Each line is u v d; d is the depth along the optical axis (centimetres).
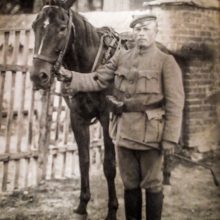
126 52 232
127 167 232
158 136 217
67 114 346
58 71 238
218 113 326
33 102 340
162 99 220
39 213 282
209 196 286
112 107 226
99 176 326
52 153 342
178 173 301
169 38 332
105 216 279
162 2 333
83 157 276
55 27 236
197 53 330
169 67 216
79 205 282
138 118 219
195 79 331
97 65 264
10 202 301
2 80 326
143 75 218
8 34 323
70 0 247
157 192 229
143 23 216
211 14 329
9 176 348
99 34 275
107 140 267
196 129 322
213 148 321
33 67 235
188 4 323
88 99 263
